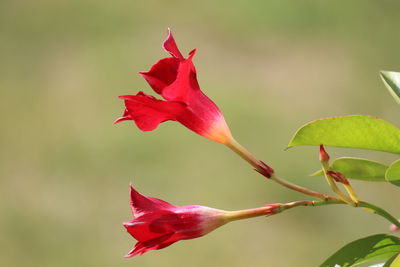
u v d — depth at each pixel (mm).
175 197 8945
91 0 13633
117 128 10344
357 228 8016
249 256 7863
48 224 8797
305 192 2043
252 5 13062
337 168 2230
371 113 10148
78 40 13070
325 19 12336
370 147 2121
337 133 2094
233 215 2068
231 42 12492
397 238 2062
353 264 2074
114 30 13227
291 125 9906
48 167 9938
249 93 10797
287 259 7746
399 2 11938
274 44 12250
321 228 8164
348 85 10758
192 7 13570
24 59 12703
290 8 12742
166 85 2051
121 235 8492
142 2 13633
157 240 2018
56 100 11430
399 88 2236
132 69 11969
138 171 9492
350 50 11609
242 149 2105
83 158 9992
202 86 11125
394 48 11344
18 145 10531
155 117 2062
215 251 7953
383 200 8039
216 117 2113
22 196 9383
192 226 2035
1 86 11969
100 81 11727
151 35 12977
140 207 2018
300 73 11281
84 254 8211
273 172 2070
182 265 7793
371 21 11969
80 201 9164
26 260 8344
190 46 12531
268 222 8359
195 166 9375
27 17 13617
